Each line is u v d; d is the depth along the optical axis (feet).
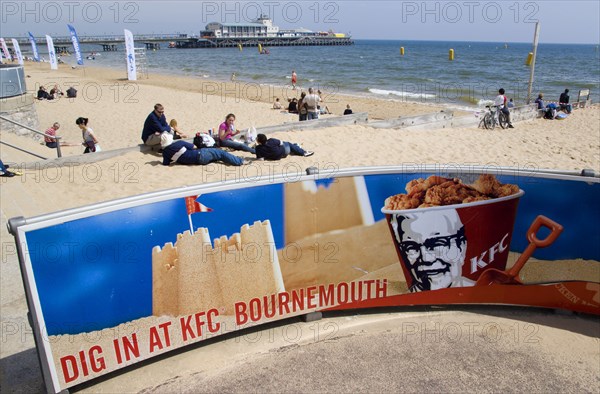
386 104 84.48
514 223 16.71
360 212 16.05
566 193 16.10
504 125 57.62
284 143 36.78
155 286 13.97
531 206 16.47
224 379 13.85
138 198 13.29
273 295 15.83
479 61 231.09
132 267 13.52
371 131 46.39
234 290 15.21
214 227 14.53
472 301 17.49
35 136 49.06
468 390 13.55
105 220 12.89
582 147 47.57
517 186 16.34
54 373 12.75
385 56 276.00
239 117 66.74
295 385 13.62
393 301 17.15
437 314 17.20
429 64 206.18
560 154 44.70
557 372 14.33
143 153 35.70
